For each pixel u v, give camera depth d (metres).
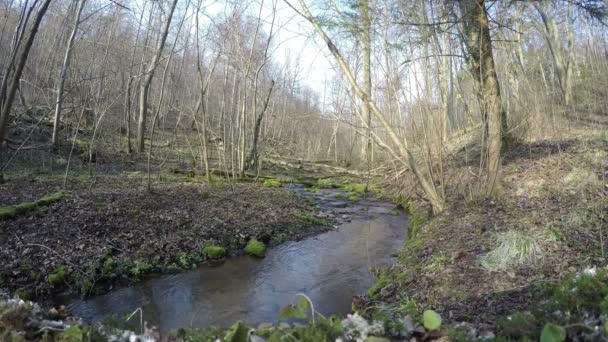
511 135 11.14
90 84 13.15
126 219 7.79
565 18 16.73
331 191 15.20
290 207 11.22
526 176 8.42
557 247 5.05
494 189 8.09
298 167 21.00
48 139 13.65
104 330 3.14
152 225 7.85
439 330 3.10
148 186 9.81
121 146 16.09
